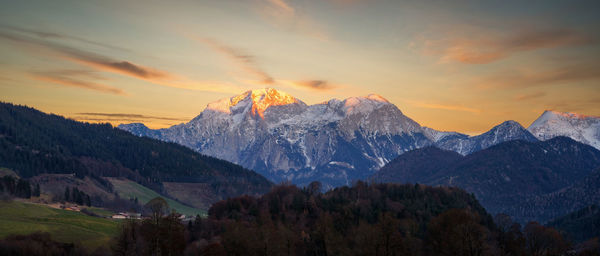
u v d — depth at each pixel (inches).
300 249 6845.5
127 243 6279.5
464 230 5861.2
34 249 6466.5
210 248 6181.1
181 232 6358.3
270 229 6599.4
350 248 6599.4
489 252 5925.2
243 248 6245.1
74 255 6619.1
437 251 6432.1
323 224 6958.7
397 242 5787.4
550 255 7160.4
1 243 6461.6
